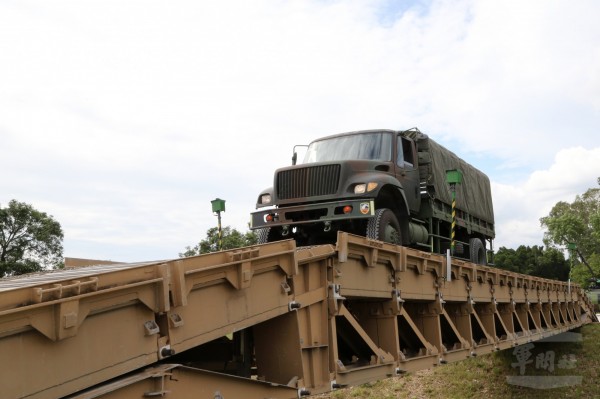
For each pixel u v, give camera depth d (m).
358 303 8.26
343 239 6.60
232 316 4.98
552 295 20.88
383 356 7.63
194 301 4.57
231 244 24.62
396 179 9.70
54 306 3.34
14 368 3.16
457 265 10.70
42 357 3.32
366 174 9.34
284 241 5.77
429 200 11.91
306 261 6.11
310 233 9.80
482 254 15.87
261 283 5.45
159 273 4.14
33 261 28.48
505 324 15.27
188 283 4.42
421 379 22.30
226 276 4.86
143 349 4.05
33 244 28.77
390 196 9.73
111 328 3.82
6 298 3.11
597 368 21.86
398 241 9.41
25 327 3.21
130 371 3.97
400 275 8.27
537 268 72.56
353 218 8.80
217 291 4.84
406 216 10.02
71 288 3.44
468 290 11.54
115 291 3.77
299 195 9.26
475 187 15.67
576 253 71.88
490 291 13.36
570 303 25.03
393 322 8.04
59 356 3.43
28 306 3.14
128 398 3.89
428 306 9.73
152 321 4.15
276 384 5.37
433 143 12.37
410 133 11.88
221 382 4.76
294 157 11.32
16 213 28.08
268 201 9.52
